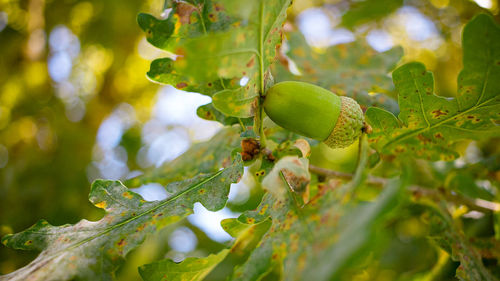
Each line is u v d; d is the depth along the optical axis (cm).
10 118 37
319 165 35
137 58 40
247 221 18
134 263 30
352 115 19
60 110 37
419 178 25
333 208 16
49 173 34
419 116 21
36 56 37
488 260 24
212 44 17
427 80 20
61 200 33
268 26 18
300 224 17
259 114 19
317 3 41
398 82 20
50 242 19
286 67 28
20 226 32
